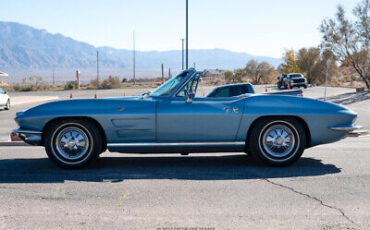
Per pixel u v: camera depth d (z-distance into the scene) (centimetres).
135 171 577
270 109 590
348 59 3888
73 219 366
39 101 3212
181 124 589
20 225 351
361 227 345
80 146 591
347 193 453
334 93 3528
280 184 496
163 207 402
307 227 345
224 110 590
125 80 10619
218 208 398
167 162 649
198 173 561
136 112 586
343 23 3791
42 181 516
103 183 505
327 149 794
